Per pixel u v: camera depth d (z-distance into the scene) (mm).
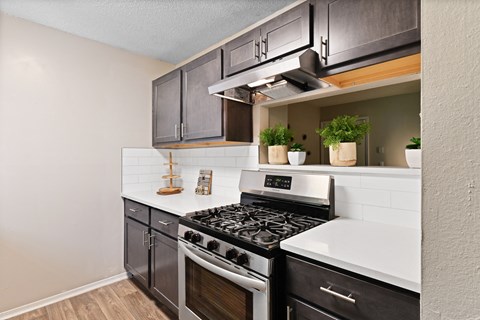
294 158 1719
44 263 2076
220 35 2213
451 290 482
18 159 1953
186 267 1557
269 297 1061
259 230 1258
